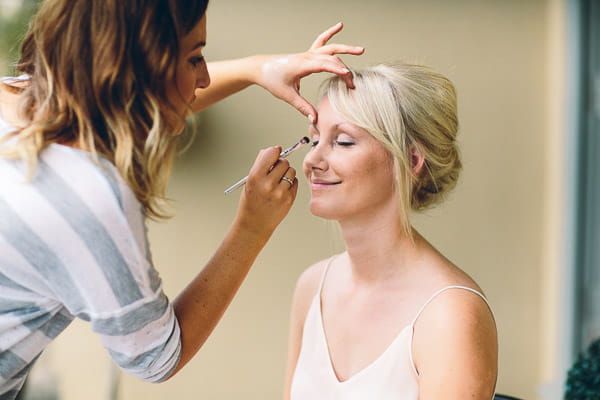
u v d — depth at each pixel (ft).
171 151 3.27
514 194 8.63
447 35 8.29
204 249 8.43
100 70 3.04
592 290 8.80
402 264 4.17
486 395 3.74
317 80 8.15
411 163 4.14
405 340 4.01
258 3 8.12
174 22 3.14
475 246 8.64
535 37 8.40
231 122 8.27
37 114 3.16
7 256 3.05
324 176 4.12
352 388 4.25
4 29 7.50
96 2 3.03
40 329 3.31
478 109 8.45
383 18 8.21
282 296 8.57
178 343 3.50
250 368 8.67
